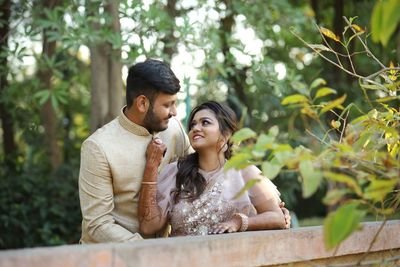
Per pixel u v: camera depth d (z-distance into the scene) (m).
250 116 7.33
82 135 9.52
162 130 2.75
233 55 5.29
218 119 2.68
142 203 2.67
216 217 2.60
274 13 6.27
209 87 6.92
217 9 5.79
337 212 1.52
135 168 2.72
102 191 2.67
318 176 1.62
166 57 4.89
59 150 8.02
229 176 2.65
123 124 2.75
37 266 1.45
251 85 6.62
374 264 2.19
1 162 6.99
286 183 7.50
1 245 6.30
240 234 2.04
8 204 6.40
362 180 1.81
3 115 7.19
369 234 2.36
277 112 7.55
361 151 1.99
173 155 2.92
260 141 1.72
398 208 2.37
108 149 2.68
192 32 4.93
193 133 2.68
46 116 7.53
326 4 7.72
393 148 2.21
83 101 9.53
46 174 7.18
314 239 2.17
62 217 6.51
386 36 1.40
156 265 1.67
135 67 2.70
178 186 2.69
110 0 4.83
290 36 8.05
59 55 6.29
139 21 4.82
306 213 10.44
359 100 6.98
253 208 2.65
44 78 6.32
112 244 1.71
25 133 7.15
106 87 5.52
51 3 5.34
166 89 2.66
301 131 7.12
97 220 2.66
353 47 6.76
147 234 2.73
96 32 4.77
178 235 2.67
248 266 1.95
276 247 2.04
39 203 6.41
